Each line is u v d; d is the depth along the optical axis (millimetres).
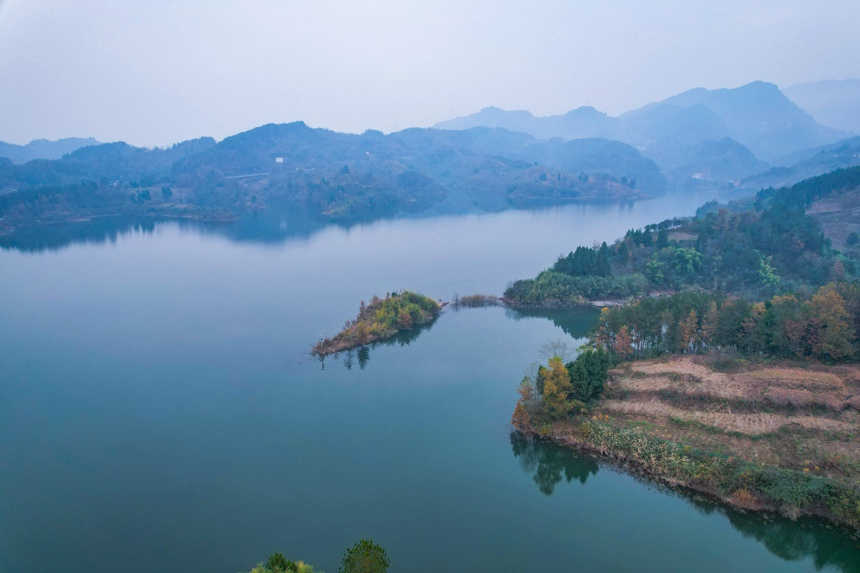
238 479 102625
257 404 133750
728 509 87688
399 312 184750
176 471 106062
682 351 138375
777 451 96188
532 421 114312
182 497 97750
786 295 143500
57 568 80938
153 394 140625
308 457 109688
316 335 184000
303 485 100250
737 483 89500
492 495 95938
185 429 122375
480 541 83938
